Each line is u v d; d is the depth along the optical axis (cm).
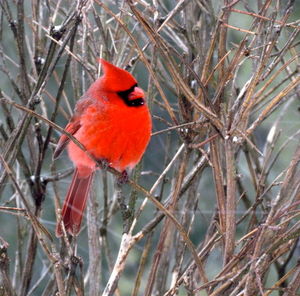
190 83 751
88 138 746
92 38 840
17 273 855
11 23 819
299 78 666
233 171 665
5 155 743
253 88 646
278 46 926
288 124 1165
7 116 829
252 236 700
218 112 682
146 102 790
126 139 736
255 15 659
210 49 689
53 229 1182
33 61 855
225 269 661
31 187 838
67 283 641
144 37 841
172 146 1207
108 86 730
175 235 877
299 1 1155
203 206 1229
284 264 830
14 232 1287
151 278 757
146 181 1262
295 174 682
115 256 1241
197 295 741
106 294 694
